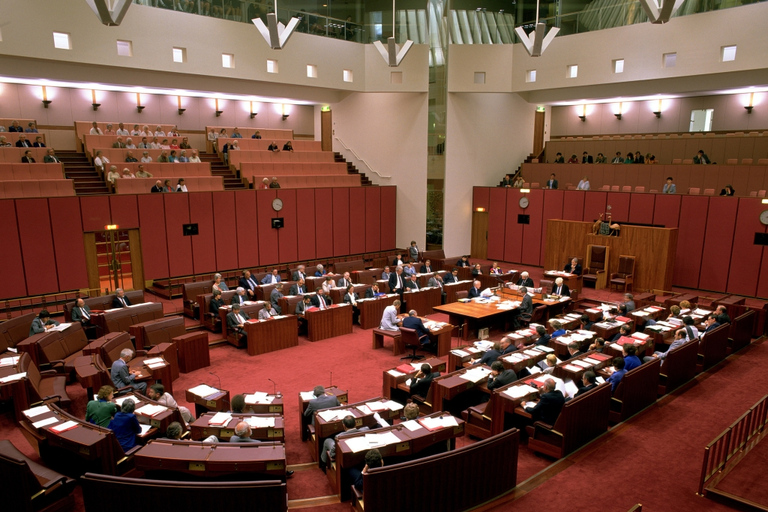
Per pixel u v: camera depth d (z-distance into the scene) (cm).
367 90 2436
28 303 1606
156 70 1948
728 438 750
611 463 804
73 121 2183
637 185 2198
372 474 607
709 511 686
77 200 1670
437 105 2406
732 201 1855
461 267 2017
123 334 1209
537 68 2333
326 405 854
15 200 1564
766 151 1997
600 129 2630
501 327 1574
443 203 2456
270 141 2439
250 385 1165
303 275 1820
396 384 997
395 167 2522
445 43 2369
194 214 1912
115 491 584
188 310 1636
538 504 704
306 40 2266
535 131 2770
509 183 2539
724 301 1539
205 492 579
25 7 1672
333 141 2719
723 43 1895
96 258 1736
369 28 2405
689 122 2353
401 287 1775
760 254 1817
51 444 722
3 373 936
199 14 2020
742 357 1312
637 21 2086
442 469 650
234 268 2038
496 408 877
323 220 2277
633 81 2161
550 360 958
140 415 817
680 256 1998
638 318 1377
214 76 2084
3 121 2003
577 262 1922
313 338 1473
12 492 640
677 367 1095
